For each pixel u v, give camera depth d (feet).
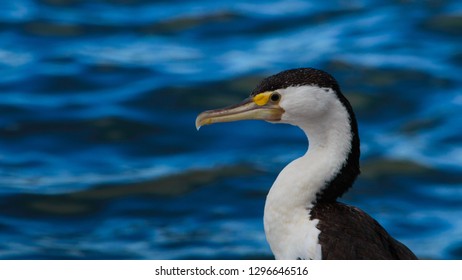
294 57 65.67
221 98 60.90
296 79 29.78
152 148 56.44
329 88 29.35
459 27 69.00
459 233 48.91
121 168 54.49
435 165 54.70
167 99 60.75
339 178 29.35
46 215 50.47
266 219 29.81
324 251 28.02
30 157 55.21
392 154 55.77
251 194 51.93
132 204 51.31
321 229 28.50
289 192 29.35
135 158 55.57
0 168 54.03
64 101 60.44
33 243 47.98
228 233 48.85
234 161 54.90
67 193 51.93
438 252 47.24
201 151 56.13
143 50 67.05
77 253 47.16
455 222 49.90
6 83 62.23
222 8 72.79
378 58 65.26
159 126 58.18
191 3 74.18
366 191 52.90
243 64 64.80
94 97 61.00
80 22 70.69
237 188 52.42
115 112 59.26
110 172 54.08
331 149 29.43
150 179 53.31
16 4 73.10
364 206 51.55
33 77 63.05
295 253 28.91
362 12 72.18
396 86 62.34
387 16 71.26
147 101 60.44
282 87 30.04
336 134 29.40
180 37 69.15
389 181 53.52
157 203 51.31
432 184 53.16
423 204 51.67
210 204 51.31
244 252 47.03
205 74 63.46
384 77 63.10
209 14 71.77
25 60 65.31
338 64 64.64
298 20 71.26
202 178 53.26
